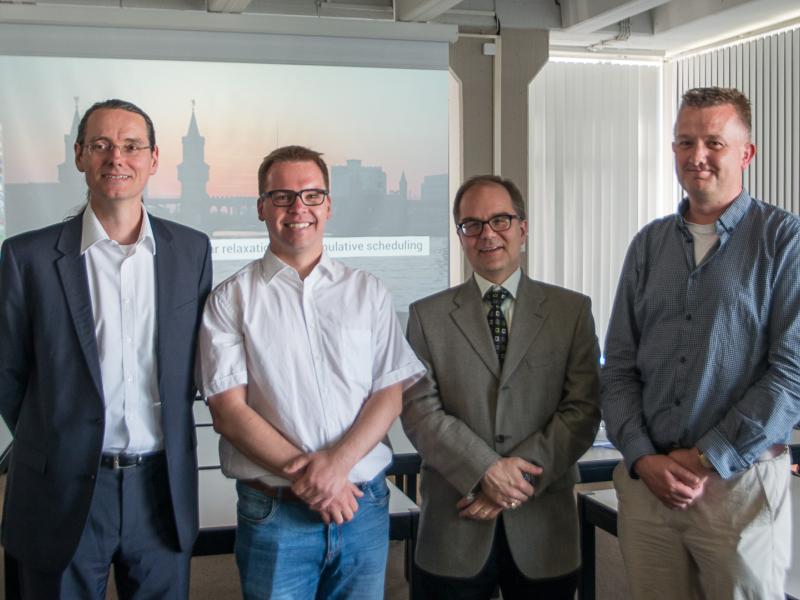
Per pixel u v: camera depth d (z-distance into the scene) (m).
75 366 1.90
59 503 1.88
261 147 5.91
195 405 4.12
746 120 1.97
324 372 1.94
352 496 1.89
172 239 2.05
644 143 7.80
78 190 5.60
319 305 1.97
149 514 1.97
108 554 1.94
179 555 2.01
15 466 1.96
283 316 1.95
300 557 1.91
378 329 2.03
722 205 1.99
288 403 1.91
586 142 7.55
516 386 2.14
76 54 5.51
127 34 5.58
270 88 5.88
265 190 1.97
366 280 2.04
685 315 1.99
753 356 1.93
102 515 1.92
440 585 2.14
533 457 2.07
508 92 6.99
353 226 6.18
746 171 6.95
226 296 1.98
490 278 2.22
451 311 2.22
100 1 6.05
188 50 5.70
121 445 1.93
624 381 2.13
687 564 2.06
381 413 1.96
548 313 2.20
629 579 2.15
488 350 2.16
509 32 6.92
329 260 2.03
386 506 2.04
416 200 6.26
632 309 2.17
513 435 2.12
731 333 1.93
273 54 5.86
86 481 1.89
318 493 1.83
